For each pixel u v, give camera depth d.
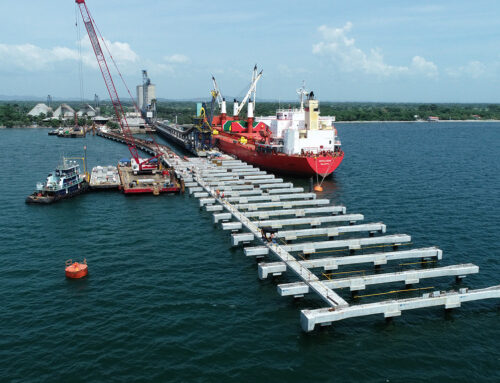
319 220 70.88
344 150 183.00
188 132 187.62
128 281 49.84
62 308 43.16
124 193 96.50
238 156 147.38
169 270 53.31
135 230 69.88
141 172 113.94
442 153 173.50
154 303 44.31
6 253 58.88
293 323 40.81
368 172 126.75
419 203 88.69
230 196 88.44
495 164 143.12
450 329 40.16
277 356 35.47
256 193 91.06
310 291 47.38
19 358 34.72
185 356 35.19
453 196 95.25
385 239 60.53
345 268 54.47
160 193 97.00
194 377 32.56
